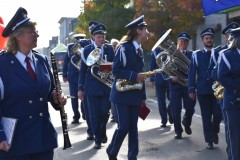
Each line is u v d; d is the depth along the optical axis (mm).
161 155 7133
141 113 6113
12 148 3693
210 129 7492
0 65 3713
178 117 8469
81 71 7641
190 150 7496
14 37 3779
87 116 8352
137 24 5832
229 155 5770
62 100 4074
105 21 25312
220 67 5410
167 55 7898
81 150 7539
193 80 7566
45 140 3836
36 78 3822
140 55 5934
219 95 6250
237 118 5379
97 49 7387
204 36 7500
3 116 3719
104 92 7402
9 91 3691
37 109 3801
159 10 18922
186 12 18734
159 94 9906
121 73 5730
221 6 9289
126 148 7547
